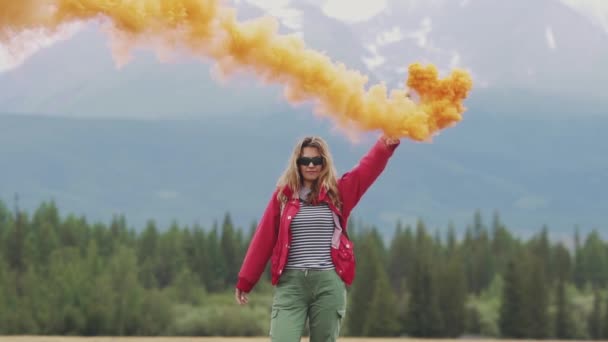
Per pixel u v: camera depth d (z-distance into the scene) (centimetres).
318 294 927
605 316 10038
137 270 11106
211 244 12550
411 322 9919
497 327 10106
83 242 12481
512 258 10388
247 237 13862
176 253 12475
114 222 13500
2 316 9144
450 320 10006
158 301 9931
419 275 10069
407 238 13250
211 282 12156
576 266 13538
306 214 930
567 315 10044
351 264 938
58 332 9412
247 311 9462
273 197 946
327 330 934
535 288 10000
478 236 15025
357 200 948
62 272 10081
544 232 13888
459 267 10312
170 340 2930
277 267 930
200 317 9556
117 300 9769
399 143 955
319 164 930
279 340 921
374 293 9875
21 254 11431
